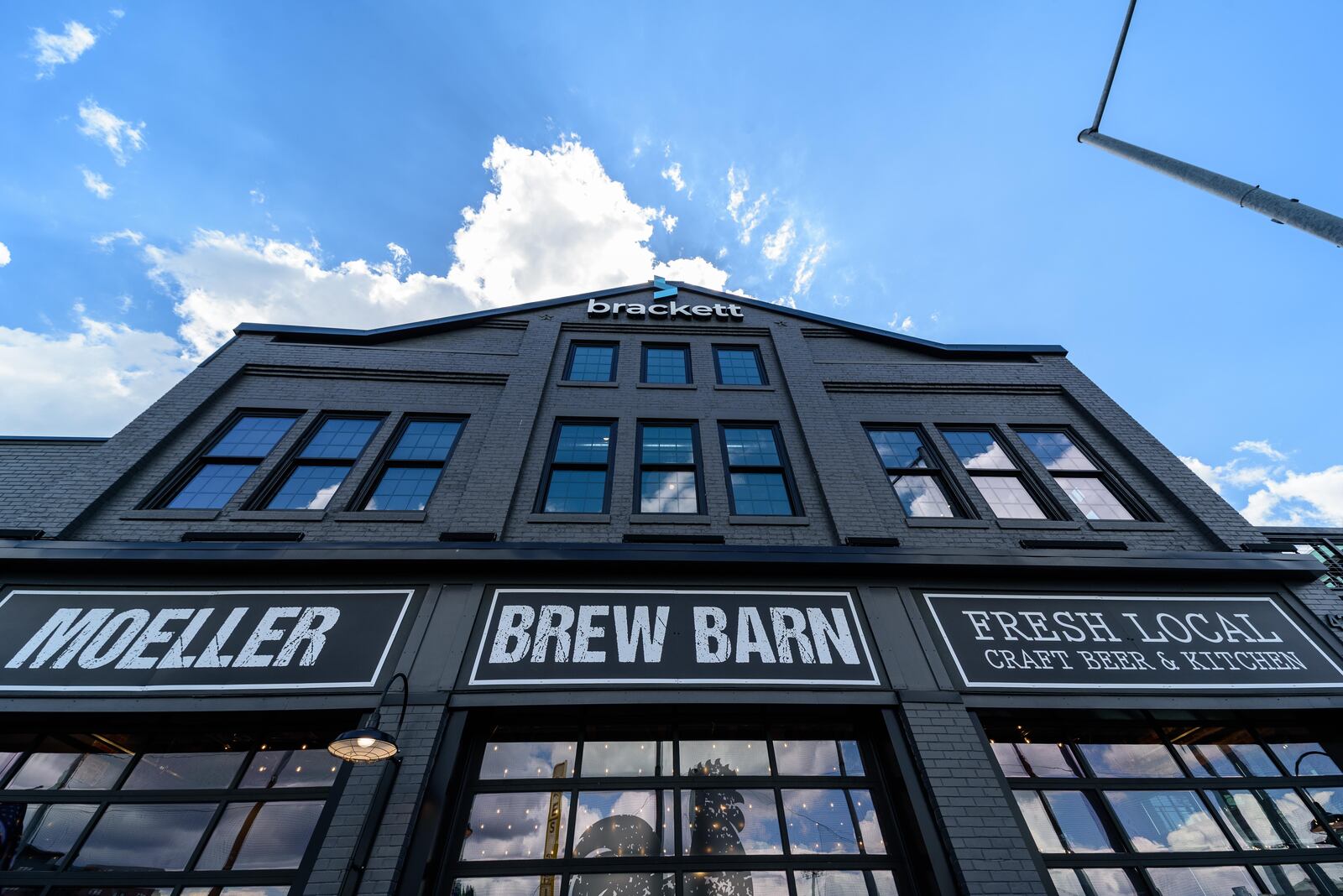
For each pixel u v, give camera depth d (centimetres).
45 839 518
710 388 1057
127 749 577
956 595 699
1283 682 636
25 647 589
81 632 606
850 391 1084
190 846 517
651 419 977
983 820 518
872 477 909
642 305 1230
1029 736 625
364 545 672
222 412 942
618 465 884
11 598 631
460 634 615
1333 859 543
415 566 671
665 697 577
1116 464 956
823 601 678
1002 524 831
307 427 933
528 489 834
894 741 572
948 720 584
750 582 689
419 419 977
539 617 637
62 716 562
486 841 527
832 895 511
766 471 912
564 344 1152
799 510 845
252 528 764
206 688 568
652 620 643
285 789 545
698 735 605
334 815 491
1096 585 721
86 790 546
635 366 1105
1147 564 721
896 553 708
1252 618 699
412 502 844
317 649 603
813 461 898
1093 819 564
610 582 677
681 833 538
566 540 765
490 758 581
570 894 501
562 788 558
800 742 605
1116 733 636
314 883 453
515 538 763
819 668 615
